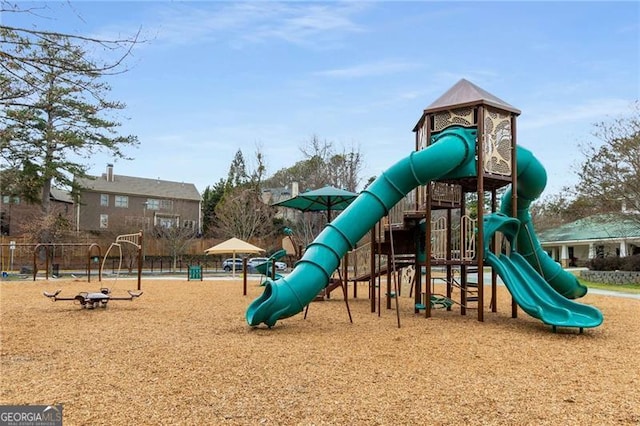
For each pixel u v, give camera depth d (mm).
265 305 9031
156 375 5664
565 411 4496
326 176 41219
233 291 18766
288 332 8898
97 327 9375
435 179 10797
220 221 47125
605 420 4270
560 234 40969
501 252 11250
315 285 9539
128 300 13773
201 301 14719
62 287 20312
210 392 4992
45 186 35594
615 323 10305
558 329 9344
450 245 11625
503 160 10992
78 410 4414
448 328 9430
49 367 6043
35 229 35469
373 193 10281
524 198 12648
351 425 4098
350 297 16578
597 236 36906
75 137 17281
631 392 5133
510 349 7379
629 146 24938
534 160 11969
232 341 7906
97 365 6160
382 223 12898
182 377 5578
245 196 45969
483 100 10438
